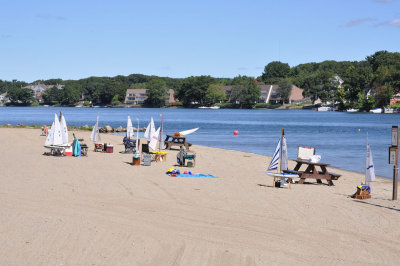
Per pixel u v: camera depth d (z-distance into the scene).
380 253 12.44
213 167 28.67
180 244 12.63
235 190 20.50
